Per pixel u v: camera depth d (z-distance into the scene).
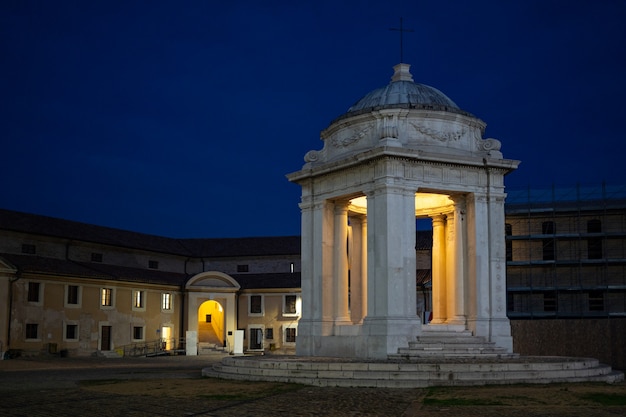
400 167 33.31
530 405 20.39
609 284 59.31
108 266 64.88
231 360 31.59
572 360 30.02
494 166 35.06
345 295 37.03
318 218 37.34
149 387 26.83
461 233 35.78
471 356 31.67
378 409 19.83
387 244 32.56
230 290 69.81
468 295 35.22
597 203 59.84
